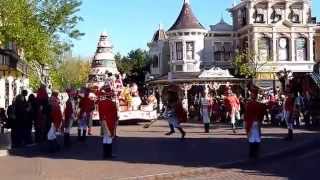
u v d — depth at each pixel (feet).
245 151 60.95
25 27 95.55
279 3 191.52
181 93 190.80
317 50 192.95
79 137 76.54
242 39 196.75
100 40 165.68
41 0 106.73
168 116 86.74
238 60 188.34
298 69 187.42
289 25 187.83
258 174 46.16
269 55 186.91
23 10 93.97
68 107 69.67
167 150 62.95
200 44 198.80
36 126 70.64
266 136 81.05
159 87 197.57
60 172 45.57
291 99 74.43
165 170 46.14
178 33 199.31
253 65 185.06
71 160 54.24
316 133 85.81
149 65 263.90
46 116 70.49
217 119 124.88
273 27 186.91
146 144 70.90
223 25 201.26
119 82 126.52
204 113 91.81
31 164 51.31
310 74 121.39
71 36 112.98
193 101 181.27
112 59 164.55
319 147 68.23
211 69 188.96
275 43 187.01
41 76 153.79
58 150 63.77
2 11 90.79
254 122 54.65
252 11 190.39
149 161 52.60
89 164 50.75
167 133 87.15
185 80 189.57
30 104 69.67
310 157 58.44
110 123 55.31
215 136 83.20
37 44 99.04
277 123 108.06
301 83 119.55
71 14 111.24
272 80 185.26
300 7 193.47
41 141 70.59
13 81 142.82
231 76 188.14
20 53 134.21
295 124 102.42
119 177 42.22
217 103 125.29
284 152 60.70
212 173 47.16
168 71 216.33
